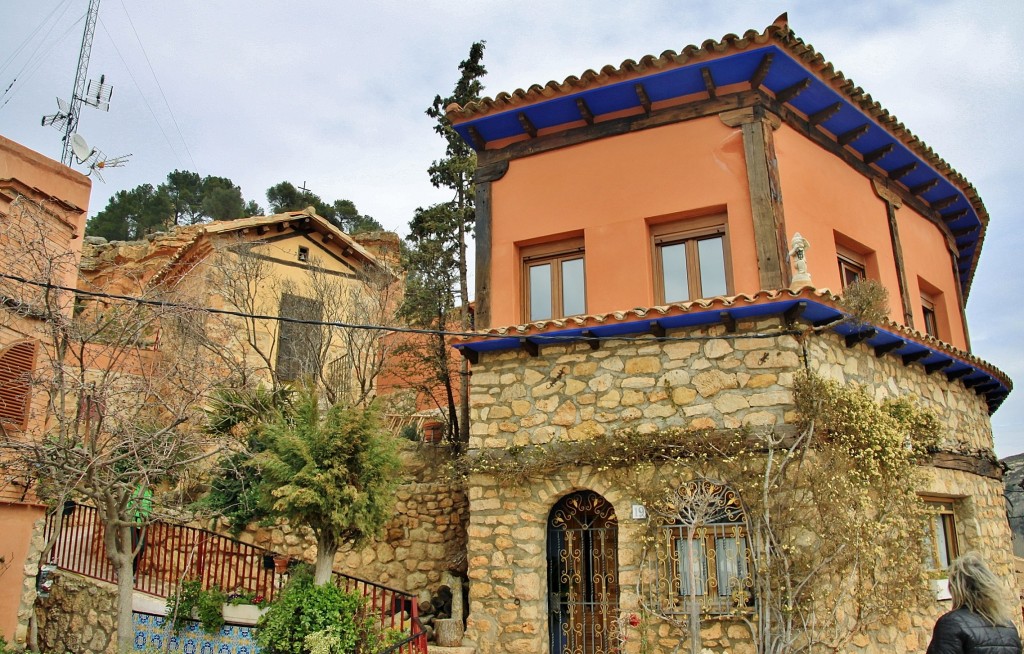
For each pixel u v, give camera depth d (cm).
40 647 1091
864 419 884
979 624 444
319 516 899
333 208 4709
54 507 1055
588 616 969
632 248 1050
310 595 859
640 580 902
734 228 997
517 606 965
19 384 986
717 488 894
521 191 1145
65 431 832
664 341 957
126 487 833
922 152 1201
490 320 1112
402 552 1244
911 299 1224
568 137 1127
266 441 1041
